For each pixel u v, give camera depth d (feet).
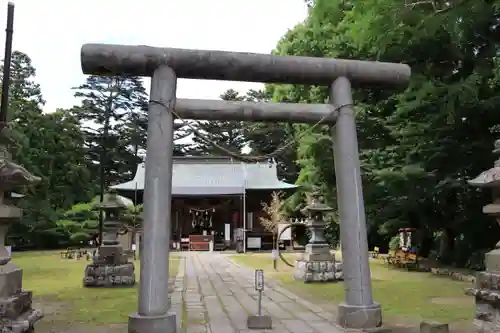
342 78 24.71
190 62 22.94
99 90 157.28
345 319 22.36
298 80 24.58
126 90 157.89
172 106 22.68
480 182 18.83
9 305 16.06
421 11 33.45
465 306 28.63
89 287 38.24
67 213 104.63
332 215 71.36
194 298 33.09
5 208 17.21
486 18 33.30
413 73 38.42
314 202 45.88
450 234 57.36
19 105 92.17
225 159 118.11
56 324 23.43
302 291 36.52
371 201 52.70
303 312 27.02
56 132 98.73
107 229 40.96
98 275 38.55
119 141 150.51
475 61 38.06
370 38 36.50
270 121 24.70
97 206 43.55
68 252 76.95
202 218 112.47
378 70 25.04
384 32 34.94
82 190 109.60
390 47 38.70
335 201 53.62
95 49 22.15
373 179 46.60
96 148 151.74
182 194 105.60
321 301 31.40
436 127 40.93
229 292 36.29
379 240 82.58
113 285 38.52
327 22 48.32
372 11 34.45
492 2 31.73
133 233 75.61
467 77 37.14
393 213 56.54
